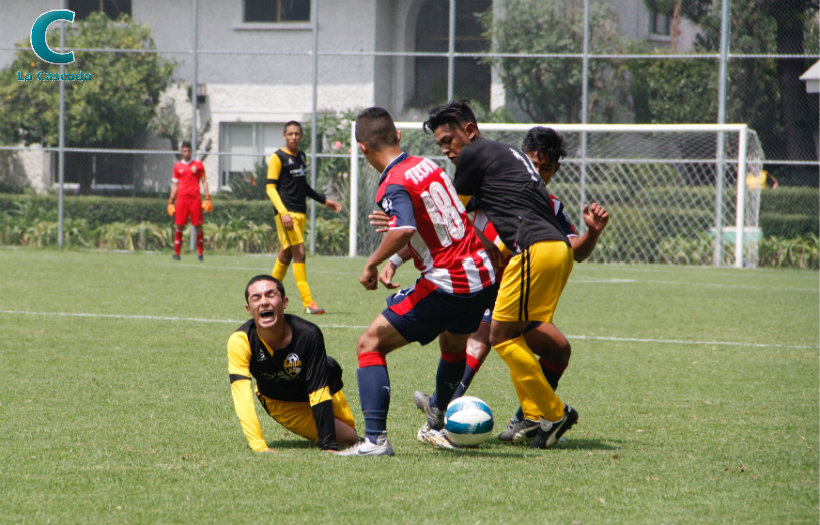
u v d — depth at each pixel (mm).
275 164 35281
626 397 21469
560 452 16141
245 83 83312
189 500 12664
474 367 18906
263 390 16156
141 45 78812
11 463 14492
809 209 67000
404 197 15227
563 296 44406
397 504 12617
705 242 68125
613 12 72125
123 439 16297
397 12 81375
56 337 28250
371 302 39812
